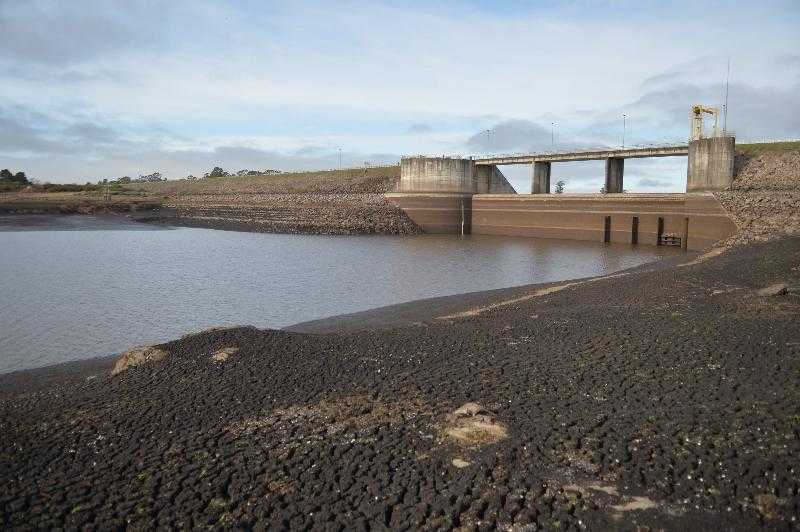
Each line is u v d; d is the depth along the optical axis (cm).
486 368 1819
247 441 1361
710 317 2412
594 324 2380
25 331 3103
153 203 13775
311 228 10988
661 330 2178
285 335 2311
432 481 1127
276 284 4831
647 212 8762
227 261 6381
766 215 6888
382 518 1015
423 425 1394
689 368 1711
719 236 7538
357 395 1630
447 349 2080
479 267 6122
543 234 10444
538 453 1210
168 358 2023
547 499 1039
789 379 1572
